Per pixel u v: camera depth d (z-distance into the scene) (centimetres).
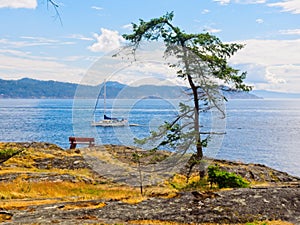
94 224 1084
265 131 8081
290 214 1202
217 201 1288
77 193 1705
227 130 8012
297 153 5088
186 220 1141
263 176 2423
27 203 1403
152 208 1248
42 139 6272
